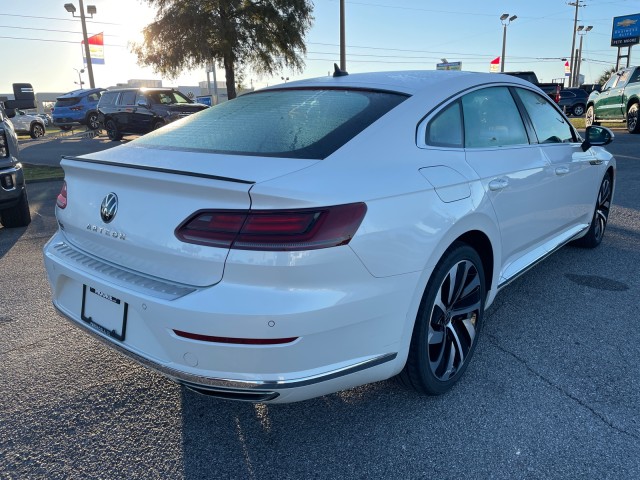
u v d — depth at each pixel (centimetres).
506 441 244
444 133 282
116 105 1970
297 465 233
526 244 356
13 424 260
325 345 211
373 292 219
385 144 247
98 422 263
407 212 231
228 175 213
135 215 230
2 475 227
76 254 264
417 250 233
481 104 317
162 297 212
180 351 209
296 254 199
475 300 290
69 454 240
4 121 631
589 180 450
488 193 286
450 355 276
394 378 277
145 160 245
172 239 214
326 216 204
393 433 252
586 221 475
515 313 378
